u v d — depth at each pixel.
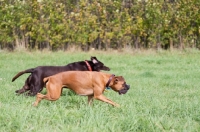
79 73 8.54
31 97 9.79
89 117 6.89
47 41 23.39
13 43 23.52
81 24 23.17
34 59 20.14
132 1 23.98
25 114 6.98
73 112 7.35
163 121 6.82
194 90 11.49
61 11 23.23
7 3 23.38
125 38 23.52
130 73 15.68
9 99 9.12
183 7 23.56
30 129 6.24
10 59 20.08
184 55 21.98
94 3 23.47
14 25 23.05
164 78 14.40
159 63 19.20
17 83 12.35
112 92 10.88
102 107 8.13
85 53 22.45
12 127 6.46
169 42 23.98
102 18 23.42
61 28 22.95
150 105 8.53
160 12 23.53
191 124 6.85
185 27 23.42
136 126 6.51
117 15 23.33
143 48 23.83
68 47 23.50
